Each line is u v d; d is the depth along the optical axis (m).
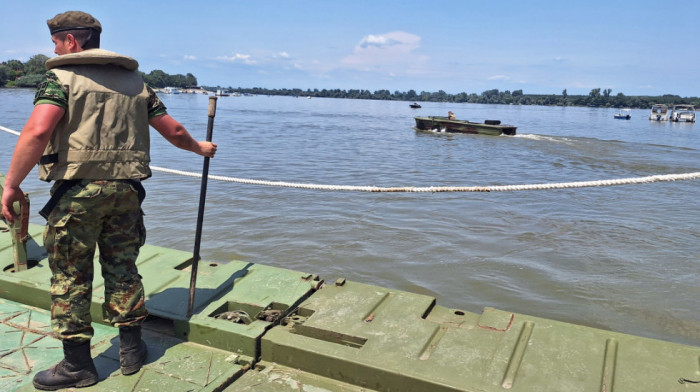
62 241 2.54
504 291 7.75
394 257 9.03
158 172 16.69
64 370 2.65
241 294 3.55
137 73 2.75
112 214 2.63
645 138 43.22
